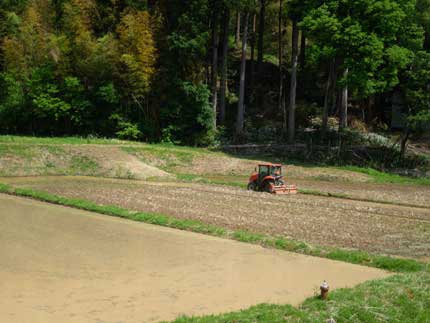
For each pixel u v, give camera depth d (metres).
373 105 55.09
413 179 37.00
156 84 48.12
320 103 57.06
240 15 69.50
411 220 19.73
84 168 35.44
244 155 44.09
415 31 43.94
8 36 50.78
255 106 56.84
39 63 49.62
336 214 20.50
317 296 9.84
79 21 48.81
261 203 22.95
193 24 46.22
